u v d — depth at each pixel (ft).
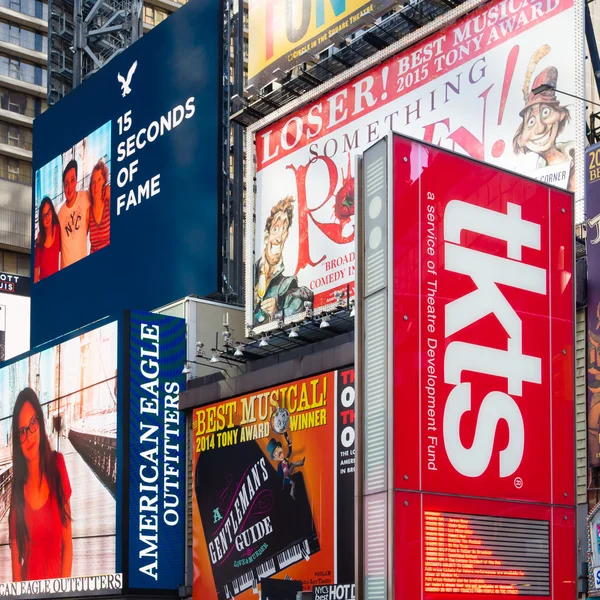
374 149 61.52
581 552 84.12
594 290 87.45
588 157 91.25
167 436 139.95
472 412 59.21
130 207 167.12
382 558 55.67
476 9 115.55
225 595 126.82
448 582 56.13
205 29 157.69
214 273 147.64
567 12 104.99
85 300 174.60
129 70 172.96
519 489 59.62
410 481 56.54
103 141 176.86
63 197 185.57
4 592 155.33
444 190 61.31
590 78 109.09
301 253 133.69
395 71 124.77
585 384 86.63
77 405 147.33
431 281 59.67
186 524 138.21
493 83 111.65
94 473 141.28
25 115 282.15
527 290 62.85
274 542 120.98
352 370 115.44
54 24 212.43
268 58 142.72
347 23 131.34
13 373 163.22
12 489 158.30
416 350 58.34
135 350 140.77
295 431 121.19
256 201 142.31
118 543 134.51
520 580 58.18
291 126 138.92
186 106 158.81
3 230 272.92
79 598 140.15
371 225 60.80
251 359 138.00
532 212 64.23
